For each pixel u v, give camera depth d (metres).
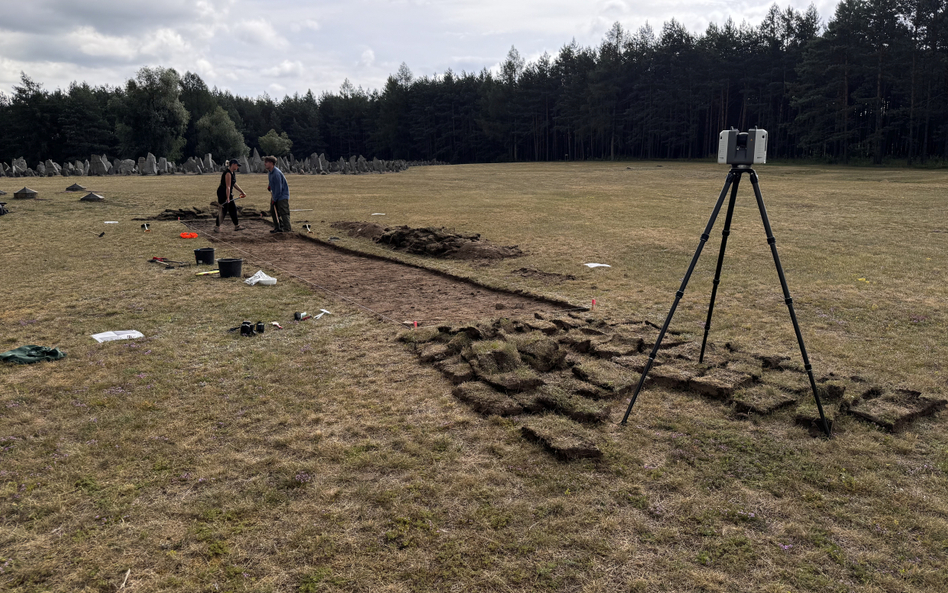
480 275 10.23
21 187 28.94
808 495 3.67
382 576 2.95
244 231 15.70
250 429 4.52
